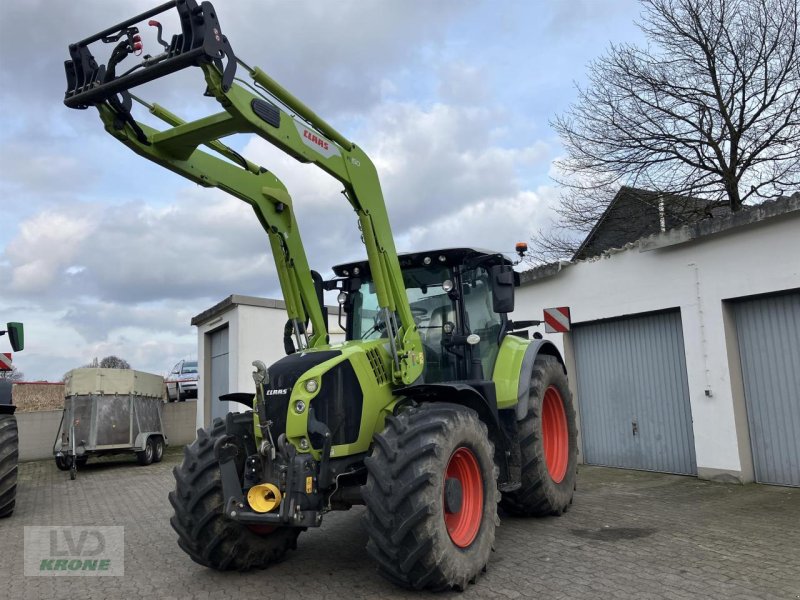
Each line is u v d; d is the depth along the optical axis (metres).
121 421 12.99
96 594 4.33
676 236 7.63
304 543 5.36
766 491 6.67
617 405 8.87
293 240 5.09
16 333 8.31
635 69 13.05
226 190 4.64
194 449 4.54
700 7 12.42
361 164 4.62
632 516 5.84
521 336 7.87
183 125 3.93
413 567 3.72
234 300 14.48
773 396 7.02
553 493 5.77
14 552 5.67
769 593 3.75
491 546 4.29
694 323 7.61
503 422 5.69
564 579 4.13
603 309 8.81
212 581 4.44
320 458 3.99
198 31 3.33
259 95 3.83
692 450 7.86
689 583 3.97
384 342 4.73
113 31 3.57
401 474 3.77
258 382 4.11
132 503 8.39
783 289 6.70
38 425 15.59
